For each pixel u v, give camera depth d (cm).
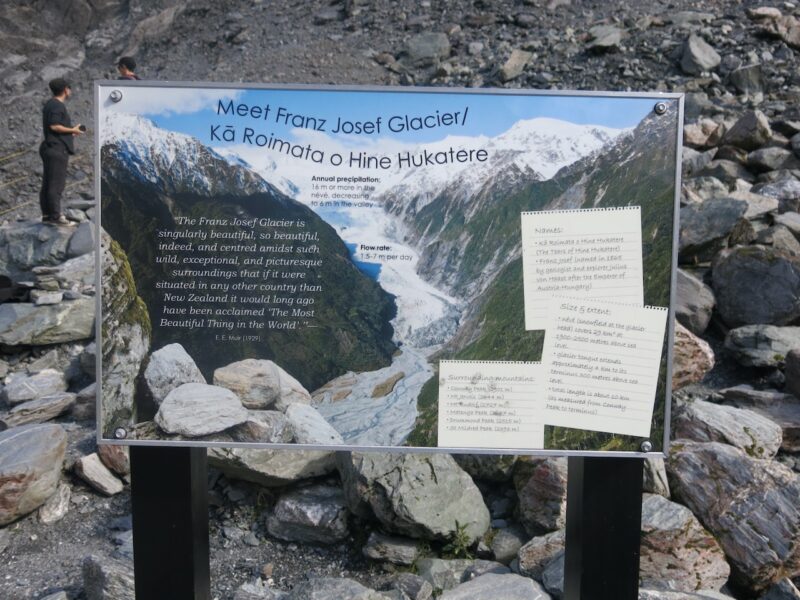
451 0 1165
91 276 582
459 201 195
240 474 311
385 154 194
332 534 295
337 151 194
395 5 1182
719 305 409
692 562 261
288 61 1109
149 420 199
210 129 194
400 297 196
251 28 1207
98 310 196
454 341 196
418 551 287
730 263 407
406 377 197
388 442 197
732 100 786
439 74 1002
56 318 511
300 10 1230
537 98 194
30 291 551
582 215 194
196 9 1273
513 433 197
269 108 194
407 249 196
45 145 689
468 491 294
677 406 349
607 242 194
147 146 195
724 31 930
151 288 197
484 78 972
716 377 383
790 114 737
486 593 245
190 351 198
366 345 197
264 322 197
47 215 697
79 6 1321
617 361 195
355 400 198
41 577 286
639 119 193
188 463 203
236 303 197
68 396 425
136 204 196
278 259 196
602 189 194
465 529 285
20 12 1288
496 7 1128
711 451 292
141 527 206
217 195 195
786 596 258
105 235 196
